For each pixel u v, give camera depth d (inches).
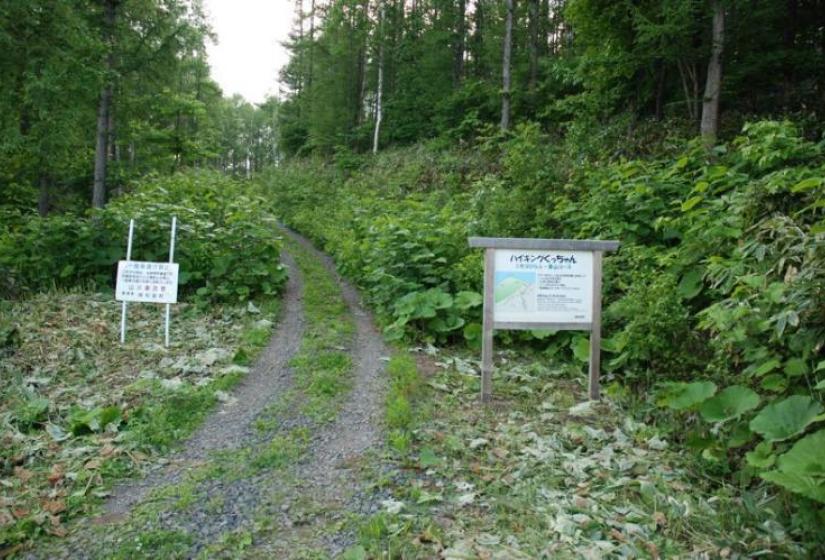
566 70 518.0
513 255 218.7
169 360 255.4
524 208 362.0
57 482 153.0
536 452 169.9
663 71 501.0
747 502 139.3
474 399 218.4
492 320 217.0
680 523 133.4
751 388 175.0
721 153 340.5
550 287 220.2
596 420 199.5
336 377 234.5
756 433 152.5
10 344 267.1
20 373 234.4
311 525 133.6
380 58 1071.0
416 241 330.0
